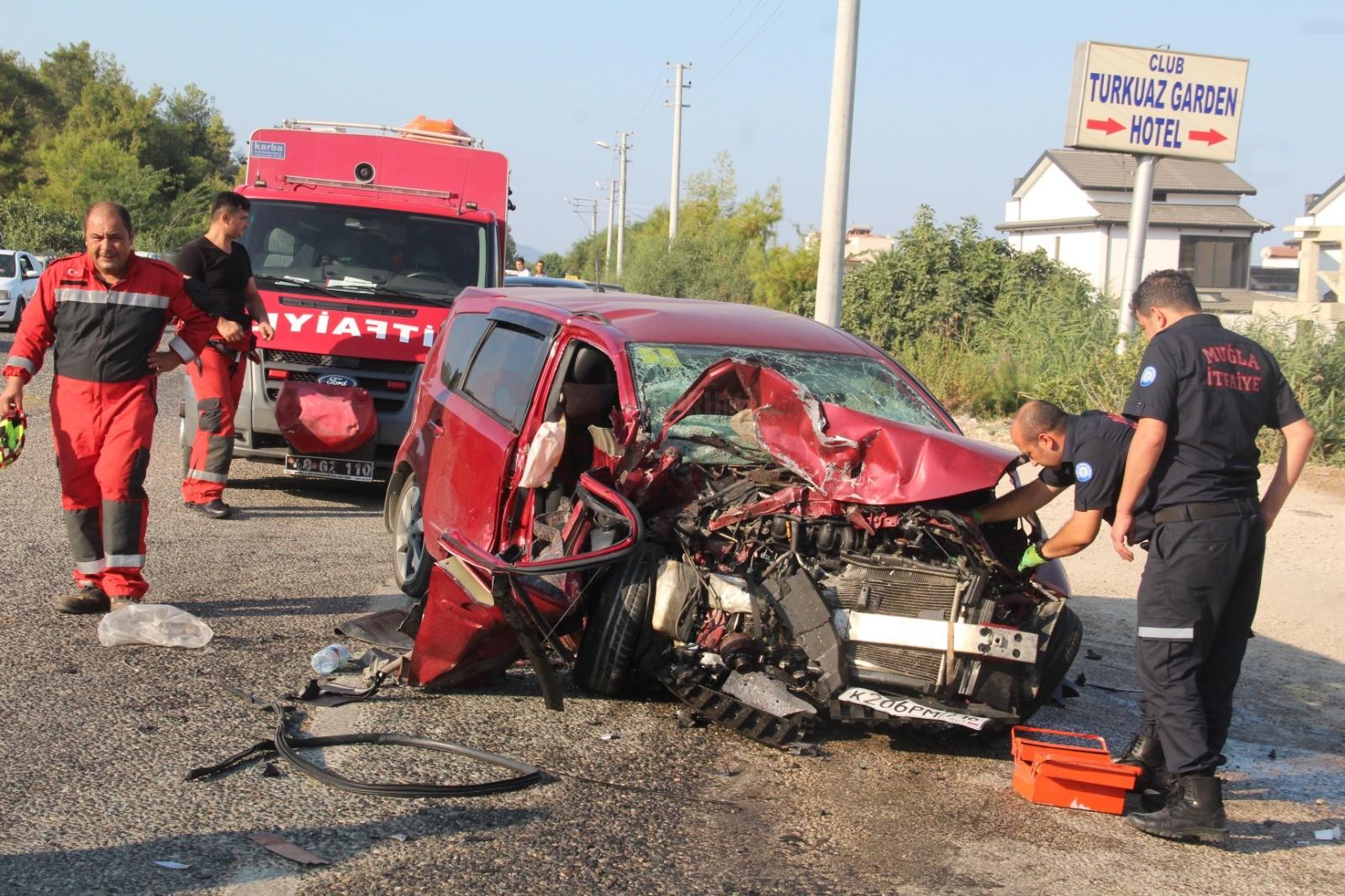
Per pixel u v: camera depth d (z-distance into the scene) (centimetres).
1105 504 478
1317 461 1399
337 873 379
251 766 463
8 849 382
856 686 501
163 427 1429
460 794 446
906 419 621
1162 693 465
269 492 1062
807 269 3391
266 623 657
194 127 9238
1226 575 462
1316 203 5369
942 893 398
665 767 491
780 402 533
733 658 511
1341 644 765
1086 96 1861
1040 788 482
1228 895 412
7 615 638
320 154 1162
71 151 5584
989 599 502
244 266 920
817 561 516
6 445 636
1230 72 1900
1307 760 566
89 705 516
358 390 980
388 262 1088
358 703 543
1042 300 2117
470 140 1255
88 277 626
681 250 4569
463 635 540
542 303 678
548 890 379
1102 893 407
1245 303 4600
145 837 396
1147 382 463
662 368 588
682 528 528
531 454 556
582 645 545
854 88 1448
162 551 808
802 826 445
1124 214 4628
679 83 4988
